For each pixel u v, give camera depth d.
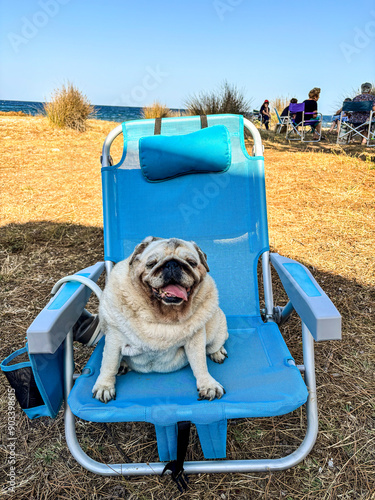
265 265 2.63
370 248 4.33
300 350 2.95
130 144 2.76
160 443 1.84
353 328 3.14
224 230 2.69
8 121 10.88
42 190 6.44
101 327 2.05
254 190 2.72
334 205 5.48
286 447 2.14
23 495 1.89
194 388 1.86
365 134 9.71
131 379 1.97
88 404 1.70
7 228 5.15
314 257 4.20
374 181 6.28
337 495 1.86
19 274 4.11
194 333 1.91
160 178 2.70
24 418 2.35
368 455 2.06
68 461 2.08
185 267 1.79
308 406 1.90
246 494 1.88
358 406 2.38
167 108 11.67
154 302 1.83
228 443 2.17
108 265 2.58
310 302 1.78
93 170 7.42
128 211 2.69
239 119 2.77
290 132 11.94
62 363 1.94
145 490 1.90
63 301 1.88
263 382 1.83
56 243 4.79
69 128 10.33
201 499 1.86
